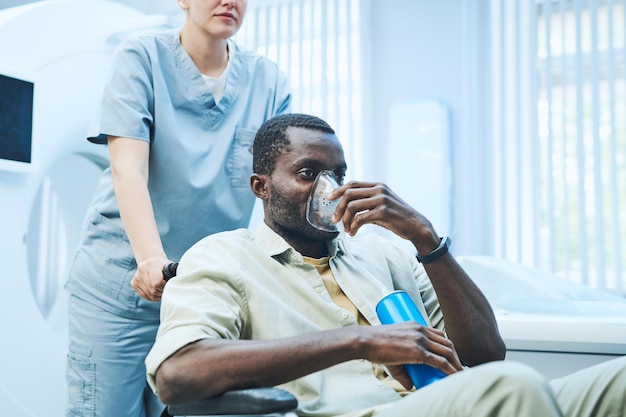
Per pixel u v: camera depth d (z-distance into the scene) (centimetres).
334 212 114
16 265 208
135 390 174
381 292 125
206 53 171
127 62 163
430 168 268
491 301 172
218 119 173
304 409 105
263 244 123
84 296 175
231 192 175
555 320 145
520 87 261
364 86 282
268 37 296
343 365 114
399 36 285
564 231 251
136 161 156
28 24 214
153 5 308
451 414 78
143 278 132
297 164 120
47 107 217
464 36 271
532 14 259
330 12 288
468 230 267
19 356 206
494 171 265
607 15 248
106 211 174
